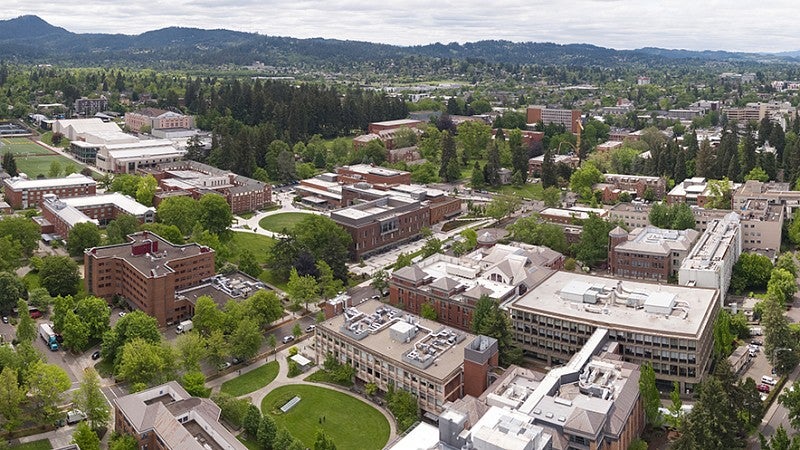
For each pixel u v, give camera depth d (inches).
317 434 7736.2
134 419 7815.0
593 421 7253.9
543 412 7480.3
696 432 7672.2
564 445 7244.1
